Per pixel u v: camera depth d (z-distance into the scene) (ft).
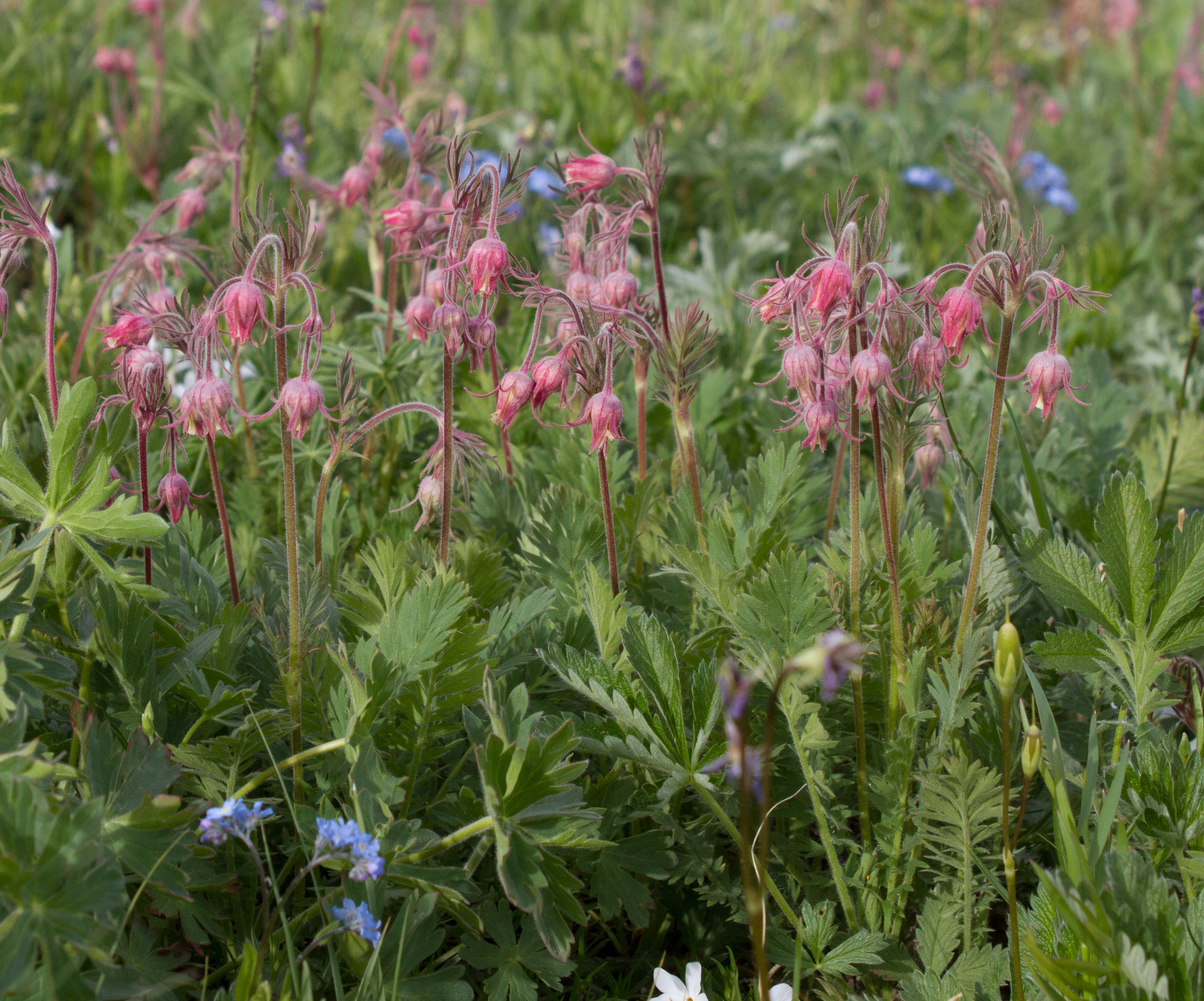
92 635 3.35
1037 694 3.26
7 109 6.09
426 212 3.65
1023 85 9.68
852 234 3.26
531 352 3.42
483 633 3.32
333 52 7.43
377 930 3.14
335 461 3.50
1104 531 3.40
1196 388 4.55
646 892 3.37
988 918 3.51
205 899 3.31
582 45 8.09
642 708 3.34
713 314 4.74
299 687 3.32
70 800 3.17
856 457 3.34
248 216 3.28
